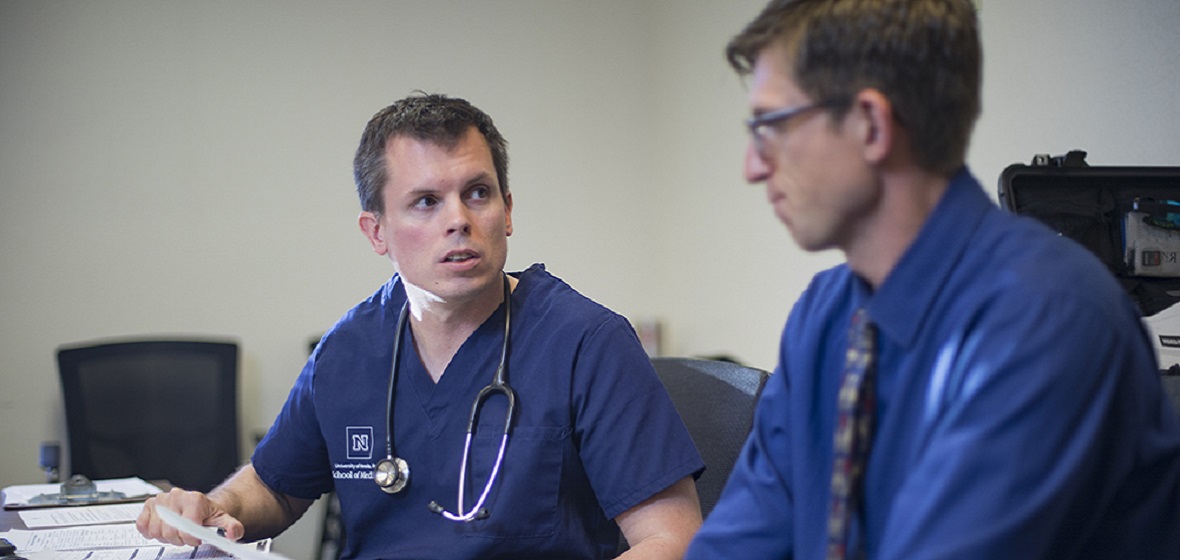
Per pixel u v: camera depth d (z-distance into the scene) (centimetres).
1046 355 75
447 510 147
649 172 441
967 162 89
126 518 172
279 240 397
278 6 398
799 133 82
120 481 210
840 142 81
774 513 102
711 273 399
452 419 149
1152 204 151
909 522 76
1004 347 76
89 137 380
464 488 146
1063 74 240
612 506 141
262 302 396
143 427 347
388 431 150
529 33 427
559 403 144
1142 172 152
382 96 408
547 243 429
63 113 377
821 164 81
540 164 429
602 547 150
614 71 437
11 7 372
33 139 375
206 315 390
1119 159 226
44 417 374
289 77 399
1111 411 76
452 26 417
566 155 431
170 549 148
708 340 403
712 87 392
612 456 141
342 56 404
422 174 142
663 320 437
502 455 144
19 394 373
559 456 144
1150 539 82
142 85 385
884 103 79
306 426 161
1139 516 82
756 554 102
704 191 401
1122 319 77
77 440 340
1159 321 150
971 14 82
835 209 82
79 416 341
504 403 147
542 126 429
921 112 80
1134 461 79
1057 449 74
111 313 382
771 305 359
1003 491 73
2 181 372
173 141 388
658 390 145
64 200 378
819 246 85
